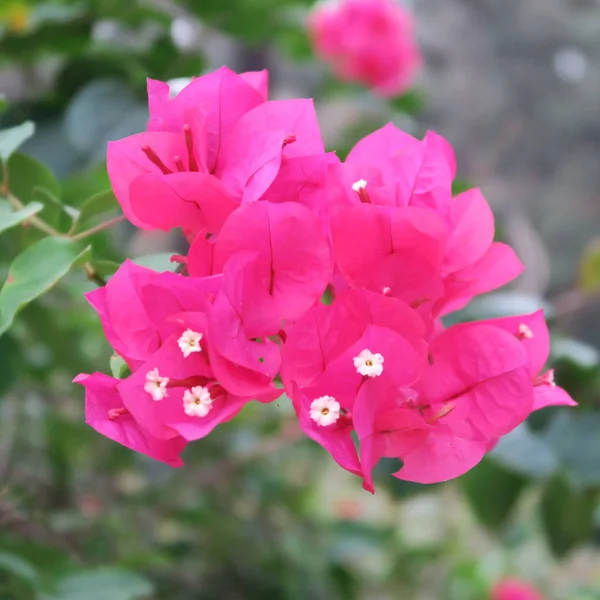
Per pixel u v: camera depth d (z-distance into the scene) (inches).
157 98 22.8
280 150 22.0
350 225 22.0
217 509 52.7
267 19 41.3
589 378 32.7
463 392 22.1
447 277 22.7
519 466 30.1
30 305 34.6
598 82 138.9
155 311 21.5
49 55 37.4
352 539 60.4
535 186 133.1
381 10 55.6
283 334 21.9
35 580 27.3
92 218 25.5
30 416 42.9
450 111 133.6
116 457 47.7
